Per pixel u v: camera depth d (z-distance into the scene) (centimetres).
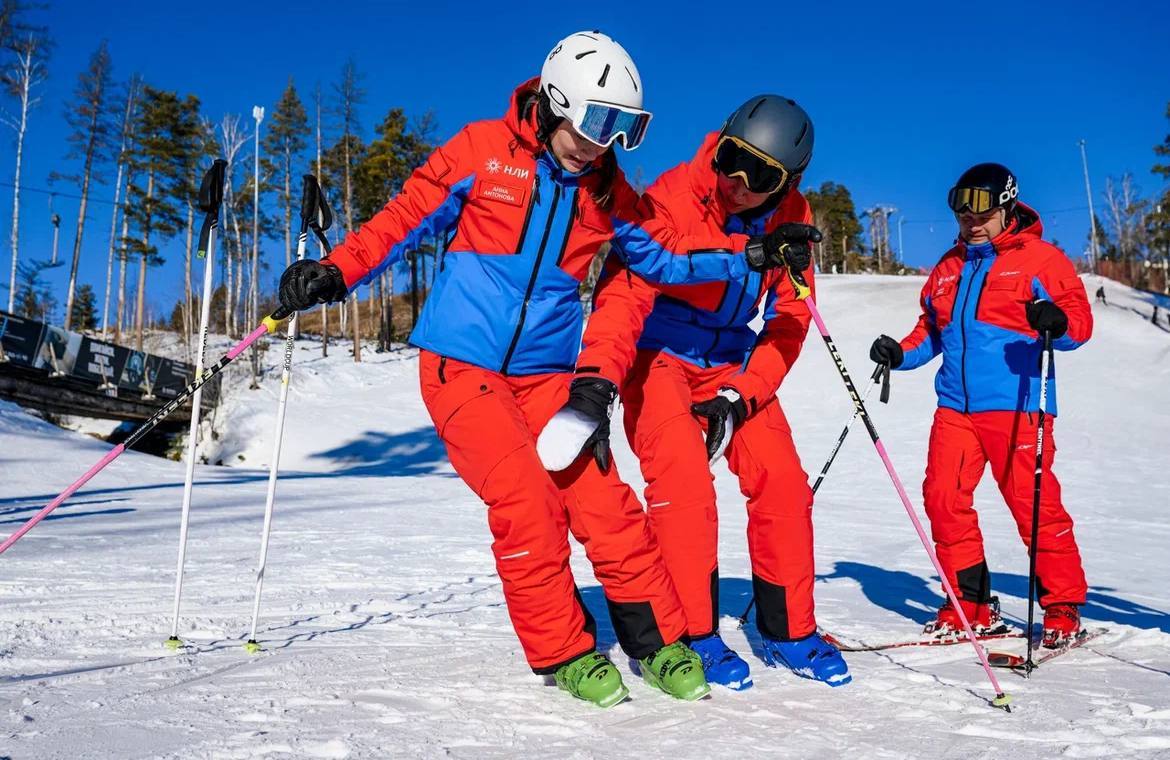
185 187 3656
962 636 313
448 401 214
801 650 237
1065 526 309
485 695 208
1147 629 331
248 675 226
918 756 169
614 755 166
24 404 1758
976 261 330
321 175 4041
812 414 2089
